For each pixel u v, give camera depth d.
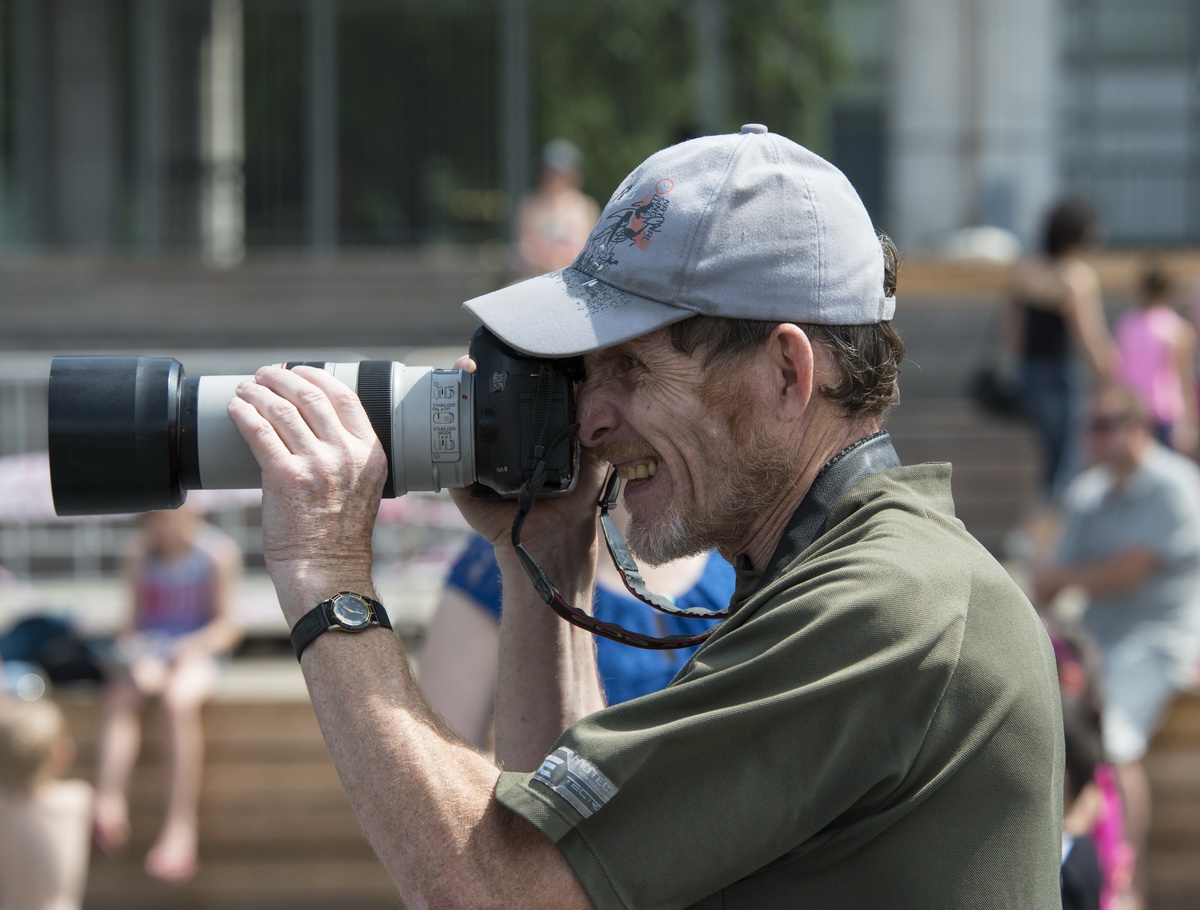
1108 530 10.38
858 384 3.01
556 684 3.66
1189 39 31.64
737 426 3.00
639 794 2.64
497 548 3.69
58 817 8.82
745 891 2.72
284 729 10.27
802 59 28.80
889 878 2.66
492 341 3.25
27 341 19.56
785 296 2.93
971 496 16.05
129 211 26.88
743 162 3.00
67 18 27.02
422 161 26.00
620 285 3.03
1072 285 13.93
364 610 2.98
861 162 30.67
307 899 10.23
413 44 26.02
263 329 19.62
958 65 25.81
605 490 3.62
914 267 20.56
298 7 26.20
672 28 26.98
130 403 3.12
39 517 12.73
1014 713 2.73
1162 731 10.34
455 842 2.69
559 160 15.60
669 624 4.50
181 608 10.55
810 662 2.65
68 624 10.95
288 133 26.27
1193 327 15.54
